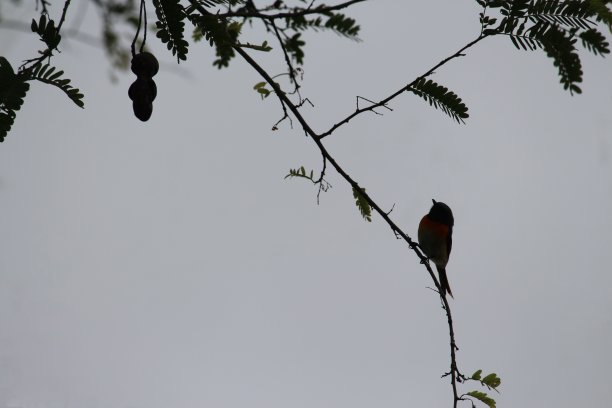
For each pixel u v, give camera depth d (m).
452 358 5.21
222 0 4.04
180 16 3.88
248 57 4.85
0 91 3.13
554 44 3.89
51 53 3.25
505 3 3.94
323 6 4.22
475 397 4.69
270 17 4.20
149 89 3.94
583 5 3.80
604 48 3.84
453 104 4.55
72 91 3.26
